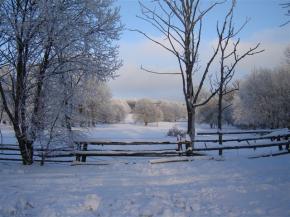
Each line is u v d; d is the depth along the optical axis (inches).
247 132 844.6
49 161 581.6
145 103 3912.4
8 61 522.3
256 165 511.8
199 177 429.1
